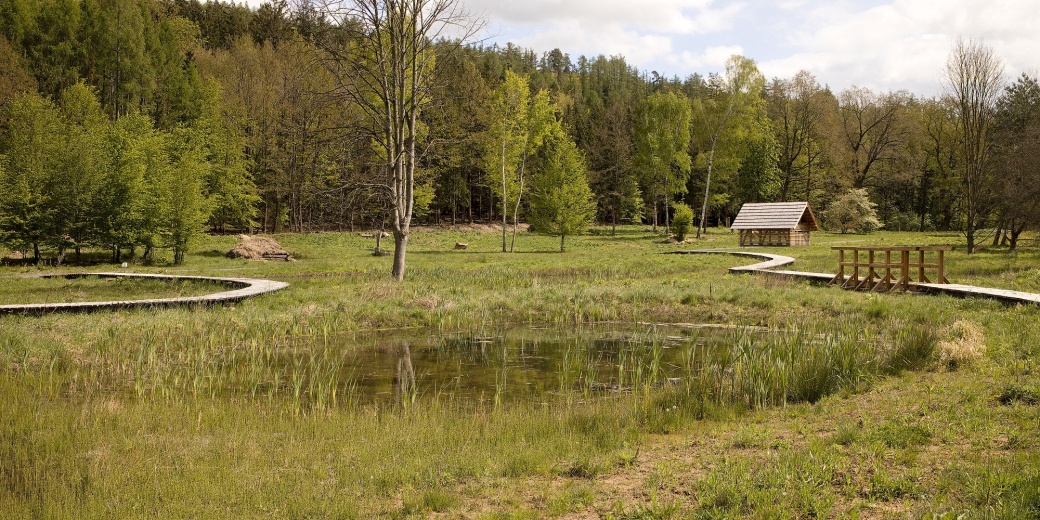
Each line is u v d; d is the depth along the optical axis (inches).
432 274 998.4
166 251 1469.0
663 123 2516.0
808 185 2874.0
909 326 493.7
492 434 285.6
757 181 2723.9
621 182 2918.3
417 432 290.2
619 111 3260.3
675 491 217.9
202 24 3208.7
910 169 2728.8
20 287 868.0
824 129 2807.6
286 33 2127.2
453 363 487.2
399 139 954.1
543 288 810.2
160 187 1358.3
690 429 295.7
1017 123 1690.5
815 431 273.7
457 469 245.6
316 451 267.4
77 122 1740.9
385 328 645.9
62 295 784.9
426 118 1219.9
